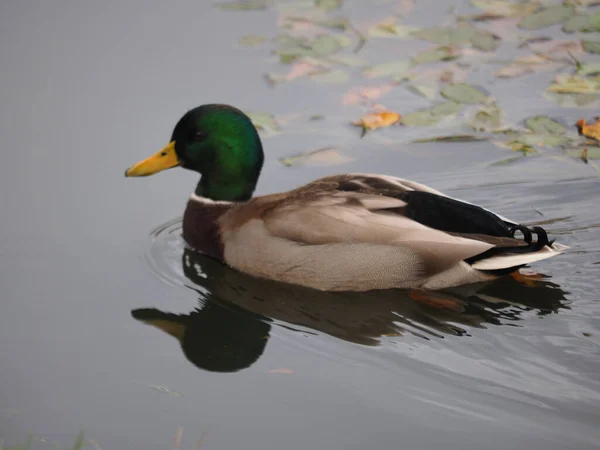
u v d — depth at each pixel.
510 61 15.75
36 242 11.74
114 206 12.70
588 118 14.12
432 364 9.12
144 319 10.20
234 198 11.60
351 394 8.71
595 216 12.02
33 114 14.46
